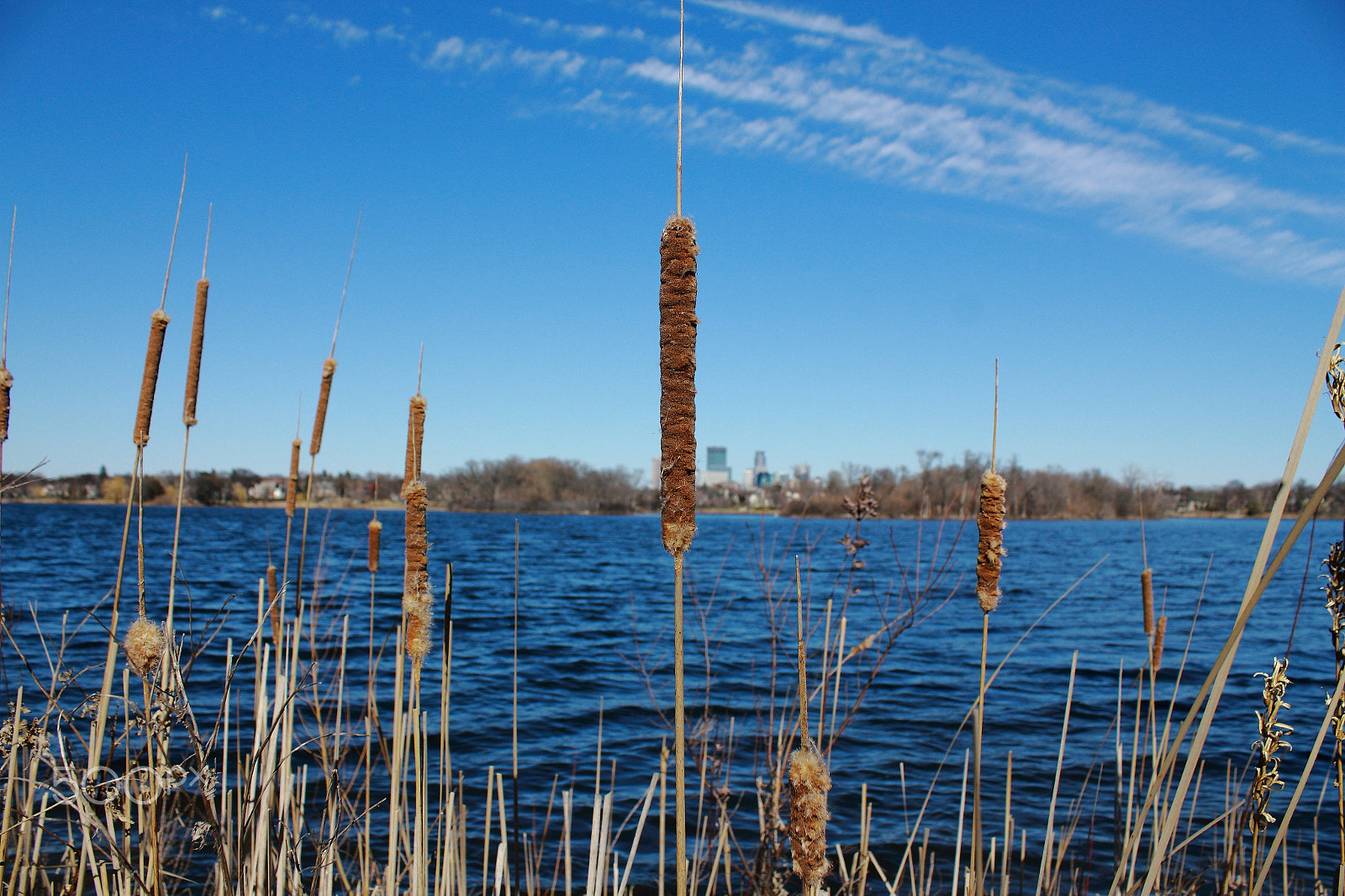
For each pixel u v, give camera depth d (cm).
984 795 880
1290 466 202
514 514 8694
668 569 3366
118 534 4694
